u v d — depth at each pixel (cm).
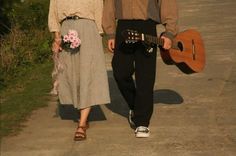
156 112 753
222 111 748
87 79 665
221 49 1102
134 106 670
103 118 744
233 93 823
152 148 633
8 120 750
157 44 638
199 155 609
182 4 1769
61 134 694
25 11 1380
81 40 662
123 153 624
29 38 1193
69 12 660
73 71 673
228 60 1014
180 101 798
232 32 1265
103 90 671
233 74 924
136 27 642
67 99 685
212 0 1800
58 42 674
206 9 1630
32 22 1337
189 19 1478
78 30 661
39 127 722
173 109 764
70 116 759
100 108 787
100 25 668
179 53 672
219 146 630
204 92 836
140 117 662
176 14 645
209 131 677
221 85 866
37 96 853
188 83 888
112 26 664
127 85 671
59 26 678
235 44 1141
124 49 651
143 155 616
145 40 619
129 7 642
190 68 682
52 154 634
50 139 679
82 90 666
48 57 1101
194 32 698
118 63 656
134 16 641
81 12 659
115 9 654
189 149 625
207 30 1306
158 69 978
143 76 652
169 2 642
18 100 838
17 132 707
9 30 1255
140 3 641
